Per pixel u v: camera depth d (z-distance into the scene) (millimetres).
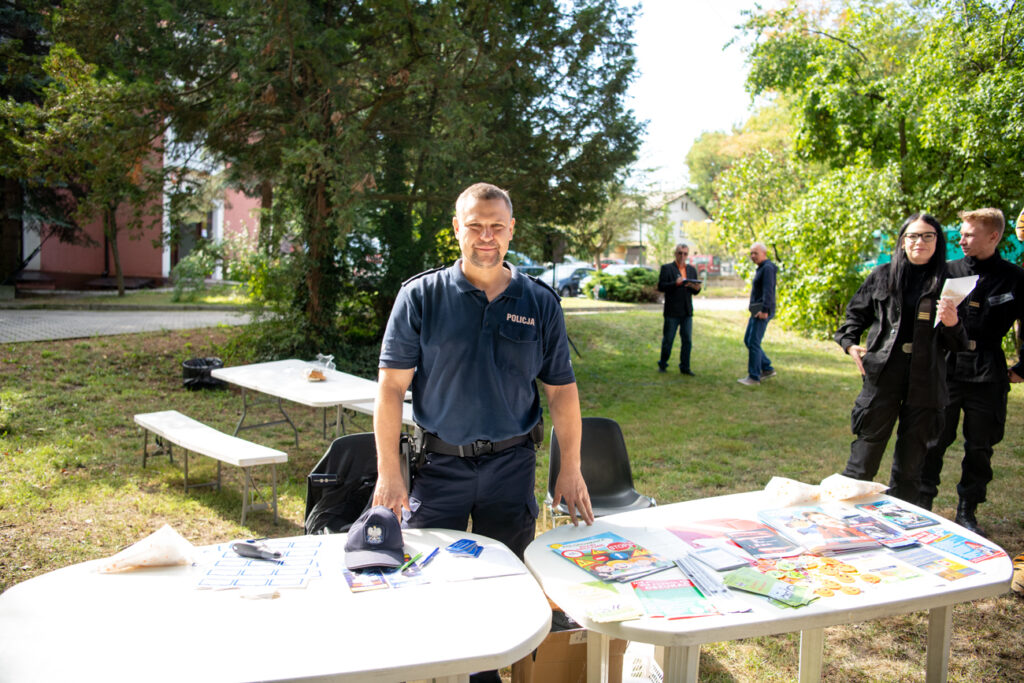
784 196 15508
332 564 2164
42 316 13539
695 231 37094
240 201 22906
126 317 14164
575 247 10852
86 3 8023
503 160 9578
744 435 6875
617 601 1989
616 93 9758
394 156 9414
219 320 13922
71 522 4410
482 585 2051
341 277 9984
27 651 1669
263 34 7543
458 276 2473
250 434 6707
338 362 9602
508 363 2498
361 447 3154
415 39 7902
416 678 1664
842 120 12414
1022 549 4164
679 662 1922
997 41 9984
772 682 2992
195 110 8492
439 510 2559
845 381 9492
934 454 4285
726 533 2500
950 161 10953
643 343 12375
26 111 7992
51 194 16234
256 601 1933
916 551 2377
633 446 6465
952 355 4188
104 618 1826
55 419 6641
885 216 11945
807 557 2312
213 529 4453
